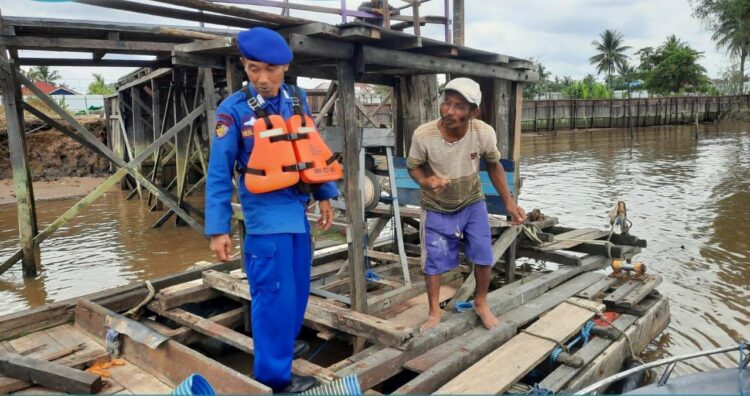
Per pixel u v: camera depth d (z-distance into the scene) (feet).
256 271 9.15
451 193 12.45
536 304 15.20
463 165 12.28
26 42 22.44
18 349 12.82
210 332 13.00
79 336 13.56
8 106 22.74
